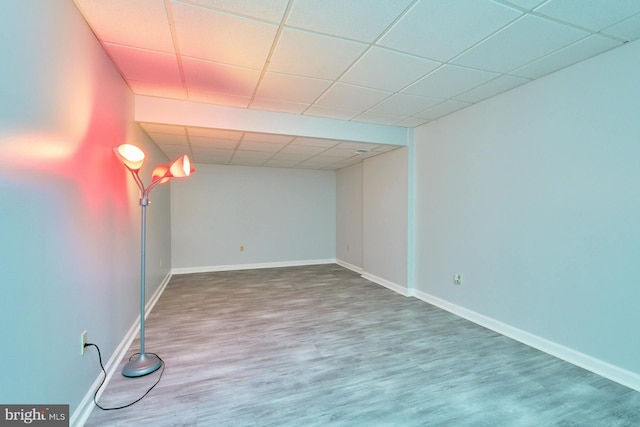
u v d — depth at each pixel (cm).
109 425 168
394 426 169
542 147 256
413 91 286
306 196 680
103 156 204
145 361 226
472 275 328
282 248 663
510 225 285
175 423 170
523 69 242
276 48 208
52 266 141
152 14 170
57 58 146
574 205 234
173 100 304
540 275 259
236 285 491
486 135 308
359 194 600
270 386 207
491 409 183
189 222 593
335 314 352
